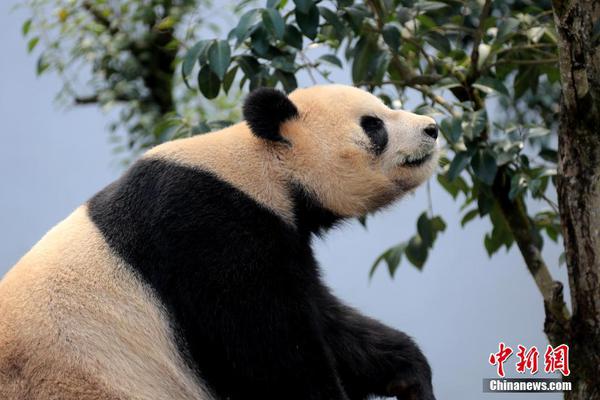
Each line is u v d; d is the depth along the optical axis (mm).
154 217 10258
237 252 10164
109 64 20703
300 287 10531
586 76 9648
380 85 13711
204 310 10031
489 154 12680
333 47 14484
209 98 13016
